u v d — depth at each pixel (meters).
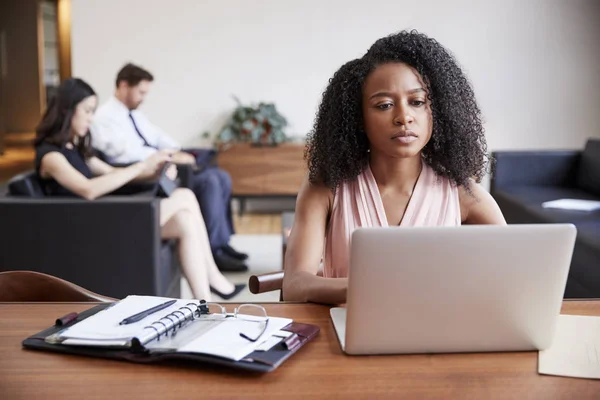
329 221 1.83
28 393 1.20
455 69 1.75
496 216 1.83
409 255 1.27
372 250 1.26
